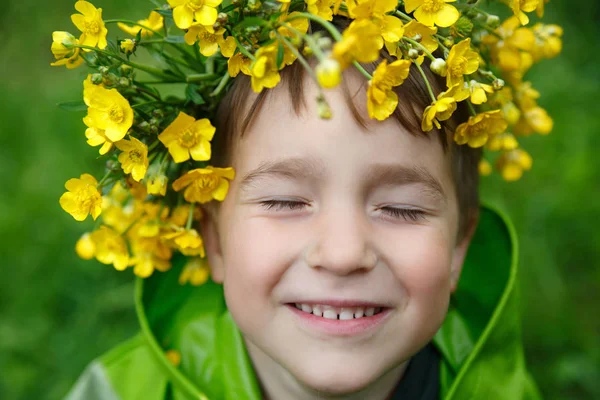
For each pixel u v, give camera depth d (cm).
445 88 49
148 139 49
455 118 51
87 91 46
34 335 77
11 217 84
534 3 48
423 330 49
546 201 87
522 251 83
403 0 47
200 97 48
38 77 107
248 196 48
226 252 51
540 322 79
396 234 48
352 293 47
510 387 57
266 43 44
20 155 93
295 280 48
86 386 60
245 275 49
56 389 74
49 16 117
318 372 49
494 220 60
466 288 61
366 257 46
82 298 79
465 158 54
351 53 41
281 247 48
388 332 49
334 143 46
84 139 93
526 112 54
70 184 48
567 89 100
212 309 60
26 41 113
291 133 46
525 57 52
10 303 79
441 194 49
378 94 43
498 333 56
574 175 88
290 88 47
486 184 90
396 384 56
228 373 57
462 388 55
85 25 46
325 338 49
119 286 81
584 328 79
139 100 49
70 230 84
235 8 46
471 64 46
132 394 59
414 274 48
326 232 46
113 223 54
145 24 51
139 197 51
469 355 57
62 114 97
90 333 77
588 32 110
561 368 76
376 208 47
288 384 55
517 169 55
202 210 53
